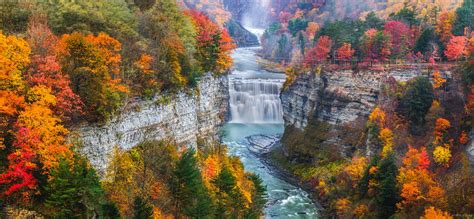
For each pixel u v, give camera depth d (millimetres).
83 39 43219
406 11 123500
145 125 52000
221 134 85250
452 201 59656
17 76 37250
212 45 76062
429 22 119938
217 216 51531
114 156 46438
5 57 37094
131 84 50938
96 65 43625
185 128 60531
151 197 47906
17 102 36438
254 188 68812
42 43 42750
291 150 104688
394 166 70062
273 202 81875
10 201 35688
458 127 78562
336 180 86062
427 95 87375
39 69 39469
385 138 85875
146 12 63688
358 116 98312
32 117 36344
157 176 50688
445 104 86125
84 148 42688
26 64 38719
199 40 75000
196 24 82625
